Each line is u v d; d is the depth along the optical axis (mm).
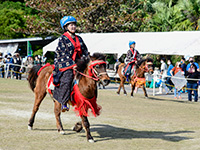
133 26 31422
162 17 30312
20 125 9109
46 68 8695
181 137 8328
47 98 15109
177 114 12305
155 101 16016
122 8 31469
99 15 30516
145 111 12711
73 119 10305
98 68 7168
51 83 8055
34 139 7664
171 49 19391
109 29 30734
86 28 29562
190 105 15078
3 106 12086
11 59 25234
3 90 17266
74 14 29484
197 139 8109
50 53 37031
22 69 26438
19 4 43812
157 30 30562
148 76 23281
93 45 23688
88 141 7574
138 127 9523
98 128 9141
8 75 25234
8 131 8328
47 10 30562
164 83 19797
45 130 8641
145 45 20938
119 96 17422
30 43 32312
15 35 38344
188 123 10484
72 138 7891
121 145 7336
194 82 16766
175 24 29938
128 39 22719
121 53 21859
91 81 7293
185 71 19188
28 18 31578
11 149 6730
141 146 7285
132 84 17203
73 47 7809
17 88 18531
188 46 19000
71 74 7656
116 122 10141
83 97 7367
